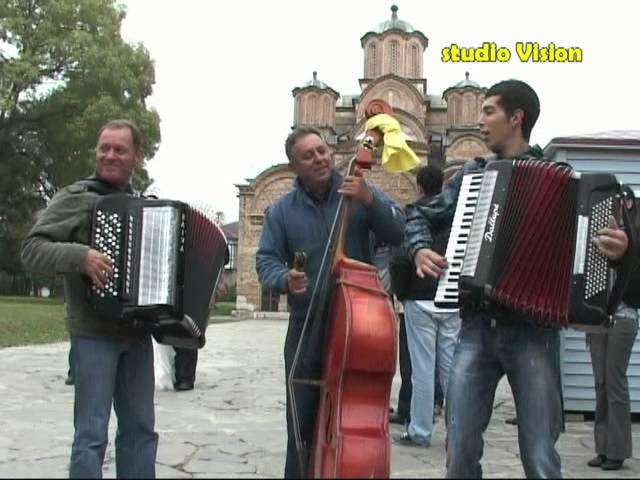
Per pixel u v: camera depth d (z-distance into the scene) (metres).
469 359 3.49
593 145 7.45
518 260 3.26
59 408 7.79
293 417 3.95
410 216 3.73
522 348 3.37
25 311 26.75
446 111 52.31
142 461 3.81
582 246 3.26
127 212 3.57
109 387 3.64
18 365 11.97
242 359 13.98
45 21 40.47
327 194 4.12
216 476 5.02
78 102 40.59
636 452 6.01
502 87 3.63
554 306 3.25
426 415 6.03
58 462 5.34
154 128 41.47
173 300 3.54
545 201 3.28
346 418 3.36
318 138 4.07
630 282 3.55
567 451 6.01
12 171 43.38
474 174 3.49
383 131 3.88
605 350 5.44
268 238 4.11
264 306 43.56
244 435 6.47
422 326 5.99
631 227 3.27
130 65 42.38
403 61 51.81
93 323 3.63
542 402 3.32
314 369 3.86
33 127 42.38
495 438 6.46
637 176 7.49
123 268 3.54
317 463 3.52
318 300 3.88
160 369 9.30
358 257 4.02
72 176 42.06
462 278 3.29
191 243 3.76
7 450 5.74
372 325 3.40
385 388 3.43
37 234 3.59
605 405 5.48
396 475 5.07
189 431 6.62
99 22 41.75
